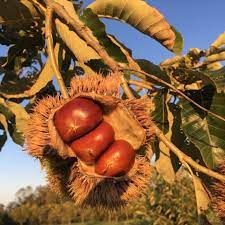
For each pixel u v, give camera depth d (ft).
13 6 0.61
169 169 0.61
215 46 0.59
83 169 0.49
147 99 0.50
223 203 0.49
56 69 0.49
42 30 0.65
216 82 0.54
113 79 0.49
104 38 0.58
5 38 0.70
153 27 0.59
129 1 0.57
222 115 0.56
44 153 0.48
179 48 0.61
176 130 0.61
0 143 0.77
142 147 0.50
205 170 0.47
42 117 0.48
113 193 0.49
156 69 0.58
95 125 0.48
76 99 0.49
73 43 0.57
